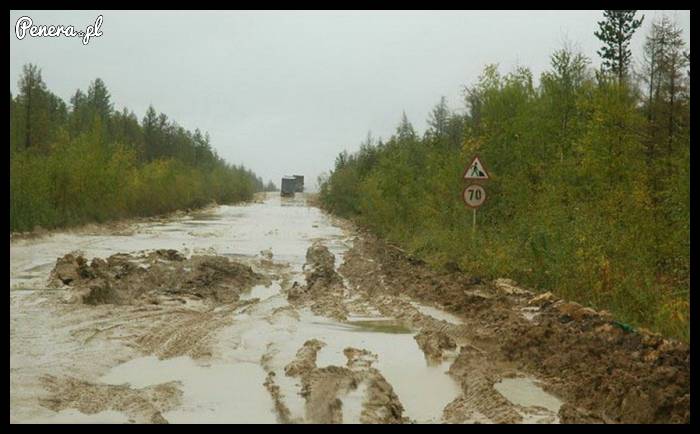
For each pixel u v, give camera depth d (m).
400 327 11.91
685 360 8.53
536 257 14.59
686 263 11.61
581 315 11.16
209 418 7.19
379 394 7.83
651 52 19.75
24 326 10.64
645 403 7.43
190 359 9.54
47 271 15.34
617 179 15.81
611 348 9.47
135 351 9.83
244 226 36.50
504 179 19.66
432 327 11.68
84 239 24.64
